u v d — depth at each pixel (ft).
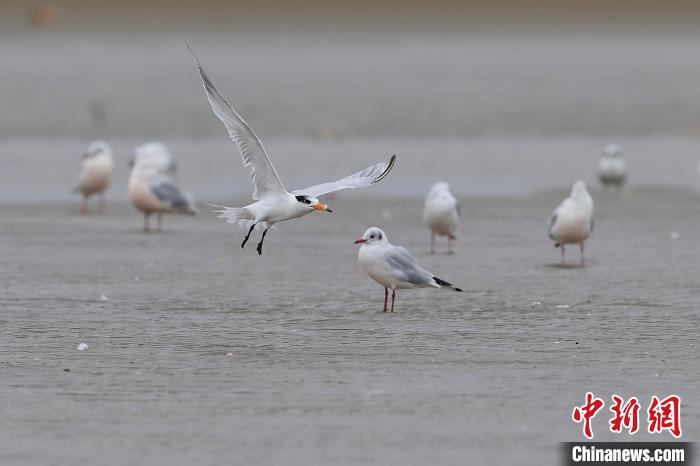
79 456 38.88
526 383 47.52
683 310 62.75
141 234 94.68
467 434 41.09
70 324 59.47
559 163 149.89
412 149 167.63
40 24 598.75
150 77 309.83
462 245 87.86
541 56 413.59
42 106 228.22
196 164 144.15
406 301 65.92
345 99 249.34
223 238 92.53
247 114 220.23
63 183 128.67
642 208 108.78
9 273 75.31
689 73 321.11
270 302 65.77
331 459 38.58
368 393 46.03
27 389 46.73
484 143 178.70
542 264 78.79
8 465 38.06
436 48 482.28
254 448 39.60
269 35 624.59
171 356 52.42
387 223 100.42
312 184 128.47
